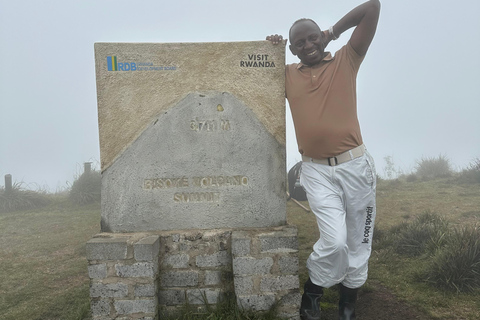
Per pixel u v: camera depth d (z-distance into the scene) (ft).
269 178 10.09
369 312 10.18
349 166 8.95
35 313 10.83
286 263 9.32
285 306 9.37
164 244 9.77
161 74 9.93
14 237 19.52
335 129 8.91
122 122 9.93
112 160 9.96
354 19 9.11
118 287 9.16
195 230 10.00
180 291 9.75
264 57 10.04
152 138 9.95
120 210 10.02
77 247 17.39
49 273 14.10
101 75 9.84
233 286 9.73
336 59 9.25
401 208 21.27
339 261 8.80
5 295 12.15
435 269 11.64
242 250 9.29
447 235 13.71
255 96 10.04
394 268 12.84
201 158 10.01
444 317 9.64
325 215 8.88
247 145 10.05
